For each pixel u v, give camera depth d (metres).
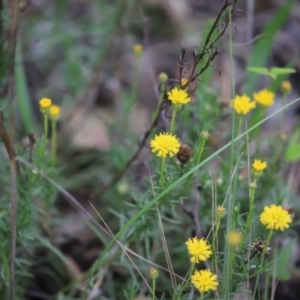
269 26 1.37
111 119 1.50
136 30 1.66
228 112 1.26
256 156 1.27
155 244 1.24
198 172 1.20
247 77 1.38
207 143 1.27
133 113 1.51
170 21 1.70
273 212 1.04
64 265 1.29
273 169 1.26
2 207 1.19
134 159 1.25
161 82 1.21
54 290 1.30
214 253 1.06
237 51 1.58
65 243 1.32
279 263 1.21
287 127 1.51
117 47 1.49
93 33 1.51
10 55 1.15
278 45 1.65
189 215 1.18
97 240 1.33
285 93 1.26
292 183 1.38
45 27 1.55
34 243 1.25
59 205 1.39
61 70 1.52
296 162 1.34
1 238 1.15
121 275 1.26
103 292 1.25
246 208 1.25
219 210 1.05
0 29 1.25
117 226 1.32
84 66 1.51
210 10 1.79
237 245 1.06
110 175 1.38
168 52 1.63
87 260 1.32
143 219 1.15
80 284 1.23
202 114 1.26
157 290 1.22
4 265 1.15
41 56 1.51
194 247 1.03
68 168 1.42
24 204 1.17
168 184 1.12
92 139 1.46
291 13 1.71
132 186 1.33
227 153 1.32
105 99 1.52
